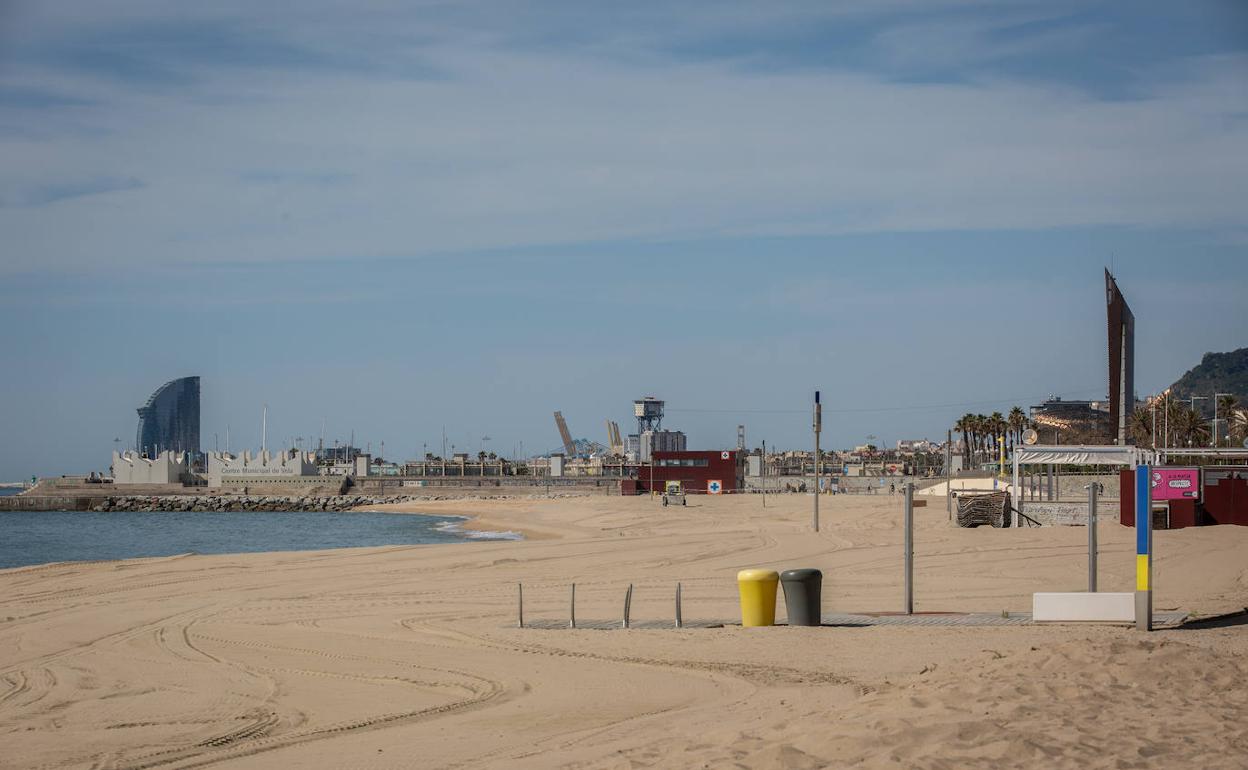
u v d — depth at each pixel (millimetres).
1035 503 63594
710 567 46625
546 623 27703
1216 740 11117
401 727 16516
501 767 13250
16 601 37094
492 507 168500
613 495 186500
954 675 15320
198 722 17531
